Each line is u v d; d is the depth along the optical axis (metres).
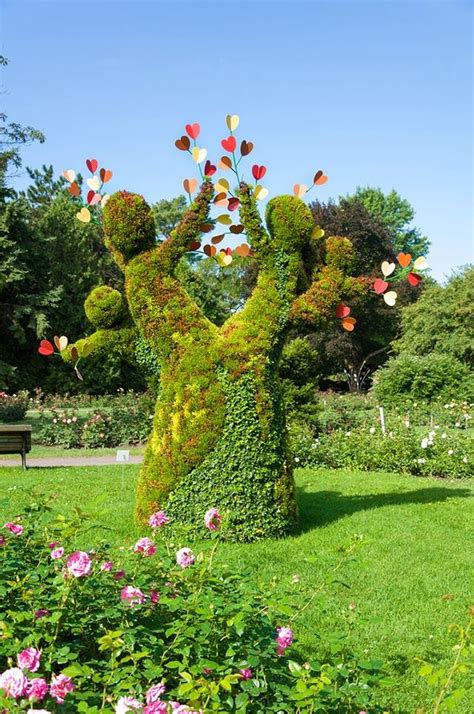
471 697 3.66
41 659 2.65
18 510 7.48
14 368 30.23
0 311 31.33
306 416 13.87
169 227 51.25
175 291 6.82
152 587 3.08
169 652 2.76
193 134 6.69
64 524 3.37
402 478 10.91
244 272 35.62
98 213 7.27
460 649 3.00
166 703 2.10
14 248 31.70
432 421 17.38
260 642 2.74
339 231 37.56
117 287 36.94
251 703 2.47
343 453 12.17
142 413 15.67
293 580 3.81
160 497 6.68
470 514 7.94
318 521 7.56
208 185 6.82
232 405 6.71
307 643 4.10
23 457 11.29
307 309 6.87
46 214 36.53
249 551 6.27
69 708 2.28
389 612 4.86
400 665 4.01
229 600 2.99
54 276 34.12
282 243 6.89
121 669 2.46
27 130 24.53
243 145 6.73
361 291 7.01
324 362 35.66
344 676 2.59
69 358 6.84
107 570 3.16
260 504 6.71
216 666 2.47
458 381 23.44
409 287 37.50
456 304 28.58
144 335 6.86
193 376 6.70
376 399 23.55
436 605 5.03
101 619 2.94
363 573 5.71
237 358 6.77
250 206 6.88
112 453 13.98
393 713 3.43
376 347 39.16
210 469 6.64
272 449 6.84
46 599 2.89
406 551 6.41
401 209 56.78
